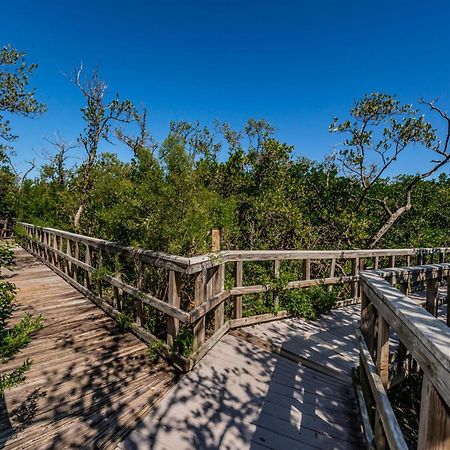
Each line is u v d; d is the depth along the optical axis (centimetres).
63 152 1273
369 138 701
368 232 788
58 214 993
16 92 687
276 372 294
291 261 607
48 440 200
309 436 213
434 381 107
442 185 893
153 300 332
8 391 253
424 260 652
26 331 166
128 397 248
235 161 693
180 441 203
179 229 339
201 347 307
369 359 213
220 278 357
